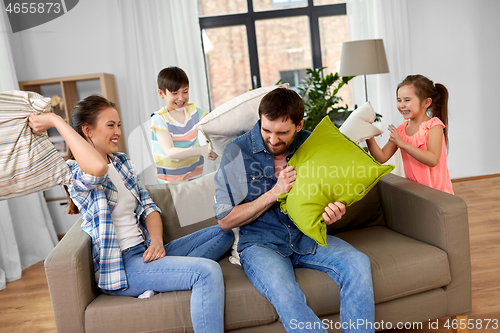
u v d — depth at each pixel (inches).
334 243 57.6
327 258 55.6
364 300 51.3
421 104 74.9
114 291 55.2
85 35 145.9
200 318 49.9
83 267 52.4
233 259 62.5
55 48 145.7
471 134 164.9
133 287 54.3
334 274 54.2
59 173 50.5
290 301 48.9
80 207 55.4
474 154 166.1
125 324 51.6
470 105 163.0
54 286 50.9
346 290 52.3
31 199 122.4
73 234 58.6
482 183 156.9
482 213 120.2
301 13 158.9
